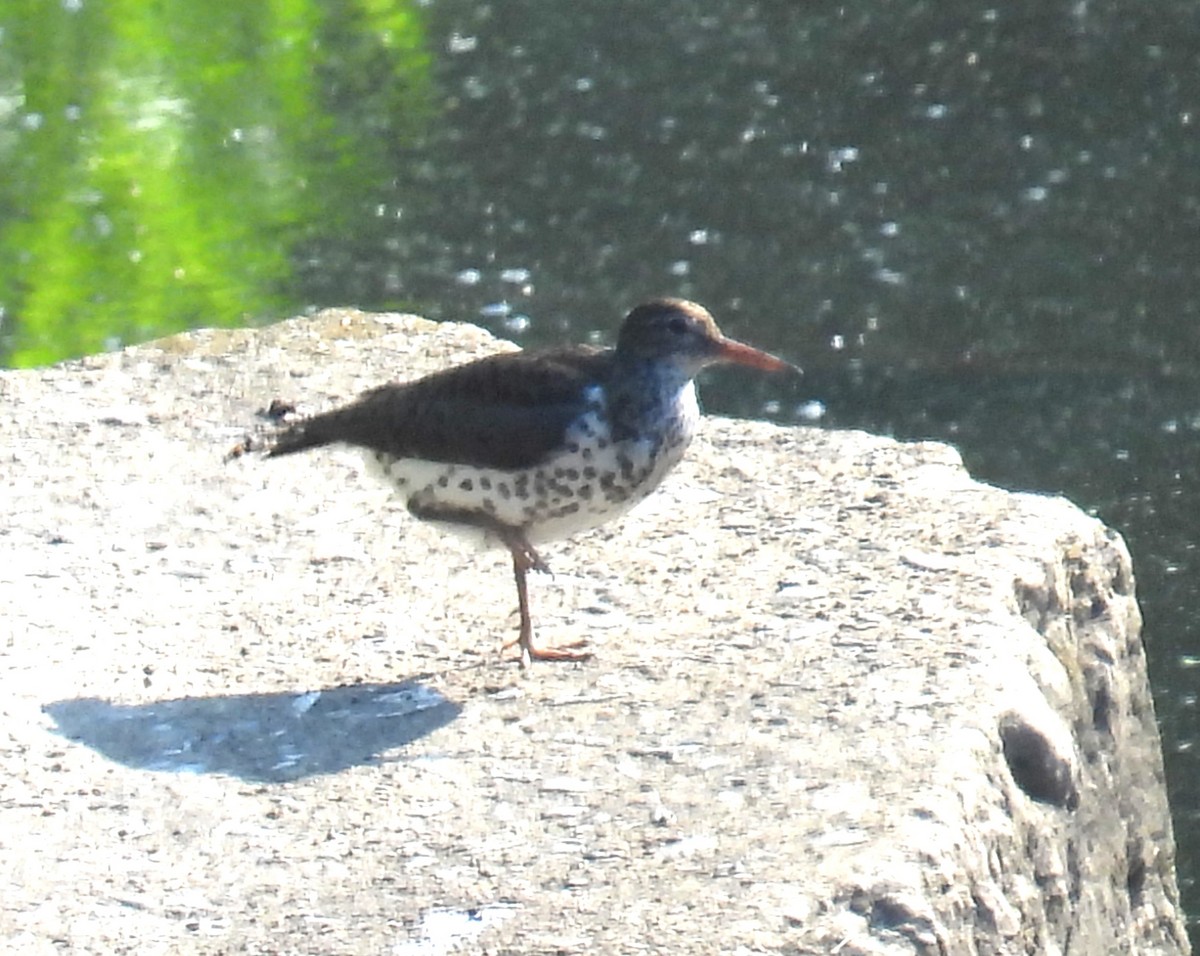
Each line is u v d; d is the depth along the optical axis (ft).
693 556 36.73
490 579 36.50
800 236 78.18
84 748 30.71
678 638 33.63
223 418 43.09
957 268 75.31
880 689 31.12
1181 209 79.36
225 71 96.37
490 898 26.27
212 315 73.46
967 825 27.68
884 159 84.94
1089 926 31.86
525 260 76.74
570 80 94.27
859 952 24.88
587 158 85.87
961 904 26.55
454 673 32.96
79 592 35.73
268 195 82.43
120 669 33.14
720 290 74.02
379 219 80.43
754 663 32.45
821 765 28.91
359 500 39.55
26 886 27.12
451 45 98.94
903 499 38.63
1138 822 36.24
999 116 88.69
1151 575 55.16
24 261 77.00
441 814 28.58
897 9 101.40
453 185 83.30
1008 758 30.58
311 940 25.66
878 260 76.13
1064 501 38.93
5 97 92.53
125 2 104.78
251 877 27.27
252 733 31.12
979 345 69.67
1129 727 36.63
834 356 69.36
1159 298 72.59
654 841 27.40
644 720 30.83
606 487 33.06
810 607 34.32
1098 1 100.17
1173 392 65.98
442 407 33.04
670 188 82.53
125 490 39.70
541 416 32.42
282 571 36.78
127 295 74.43
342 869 27.32
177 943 25.73
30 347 69.92
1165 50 94.63
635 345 33.24
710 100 91.15
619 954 24.70
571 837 27.68
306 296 74.18
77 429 42.39
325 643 34.09
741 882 26.07
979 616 33.42
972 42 96.53
